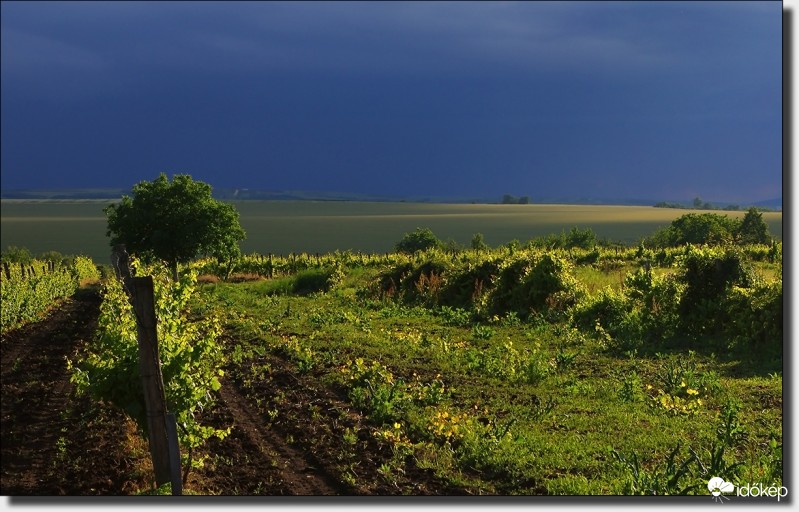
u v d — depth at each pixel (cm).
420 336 1838
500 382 1327
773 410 1109
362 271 3822
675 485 768
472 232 16612
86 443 1073
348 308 2650
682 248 4112
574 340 1775
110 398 906
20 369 1700
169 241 4269
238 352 1653
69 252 11181
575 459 896
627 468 838
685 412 1102
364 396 1194
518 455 906
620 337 1795
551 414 1102
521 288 2283
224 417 1164
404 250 8631
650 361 1539
